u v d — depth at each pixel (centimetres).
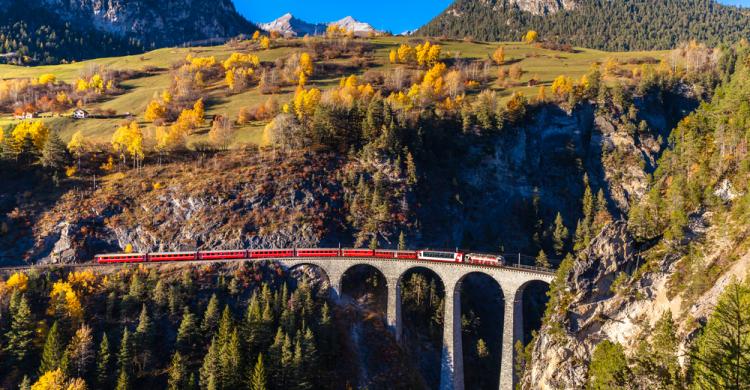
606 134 19512
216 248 13788
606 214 16775
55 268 12288
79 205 14300
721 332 4438
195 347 11044
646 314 8719
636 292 8969
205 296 12169
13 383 9812
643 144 19050
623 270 9369
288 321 11244
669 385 5931
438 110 19125
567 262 9925
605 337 9100
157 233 13962
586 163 19300
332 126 16850
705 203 9044
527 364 10400
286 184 15188
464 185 17500
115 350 10681
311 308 11994
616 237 9569
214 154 16800
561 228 16225
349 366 11550
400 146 16500
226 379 9881
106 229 13962
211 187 14888
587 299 9475
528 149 19088
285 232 14175
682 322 7825
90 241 13662
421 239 15162
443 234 15788
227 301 12212
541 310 15088
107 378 9994
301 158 16200
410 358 12544
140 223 14112
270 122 18938
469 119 18550
